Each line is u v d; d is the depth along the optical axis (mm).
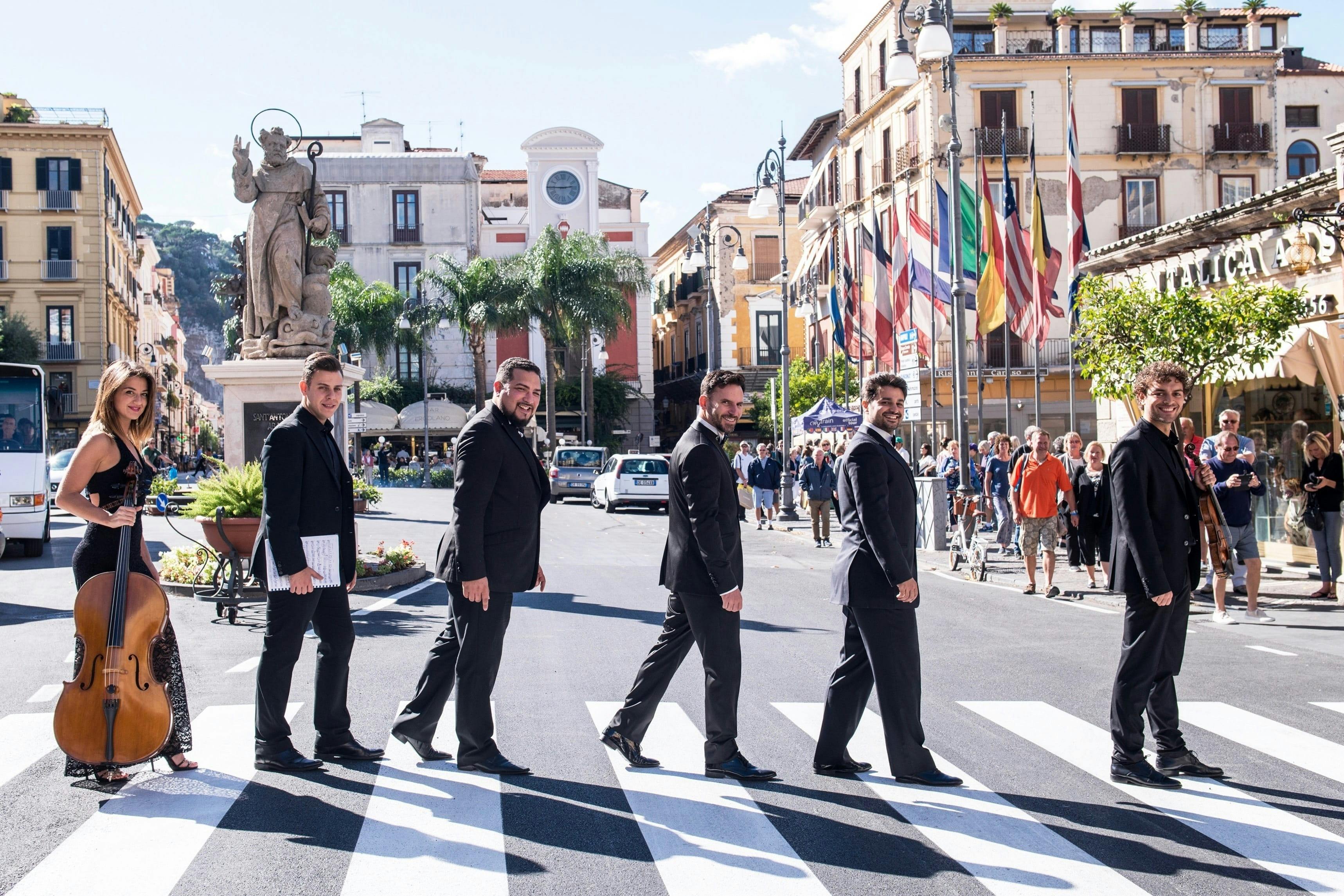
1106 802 5715
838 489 6074
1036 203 25234
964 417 19766
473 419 6262
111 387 5914
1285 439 15812
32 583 15156
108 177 60469
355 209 63281
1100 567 16828
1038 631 11156
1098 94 40031
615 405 61500
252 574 6367
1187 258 18219
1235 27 41844
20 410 19125
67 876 4699
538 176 64938
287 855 4949
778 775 6172
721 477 6023
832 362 34469
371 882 4641
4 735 6988
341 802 5676
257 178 17203
